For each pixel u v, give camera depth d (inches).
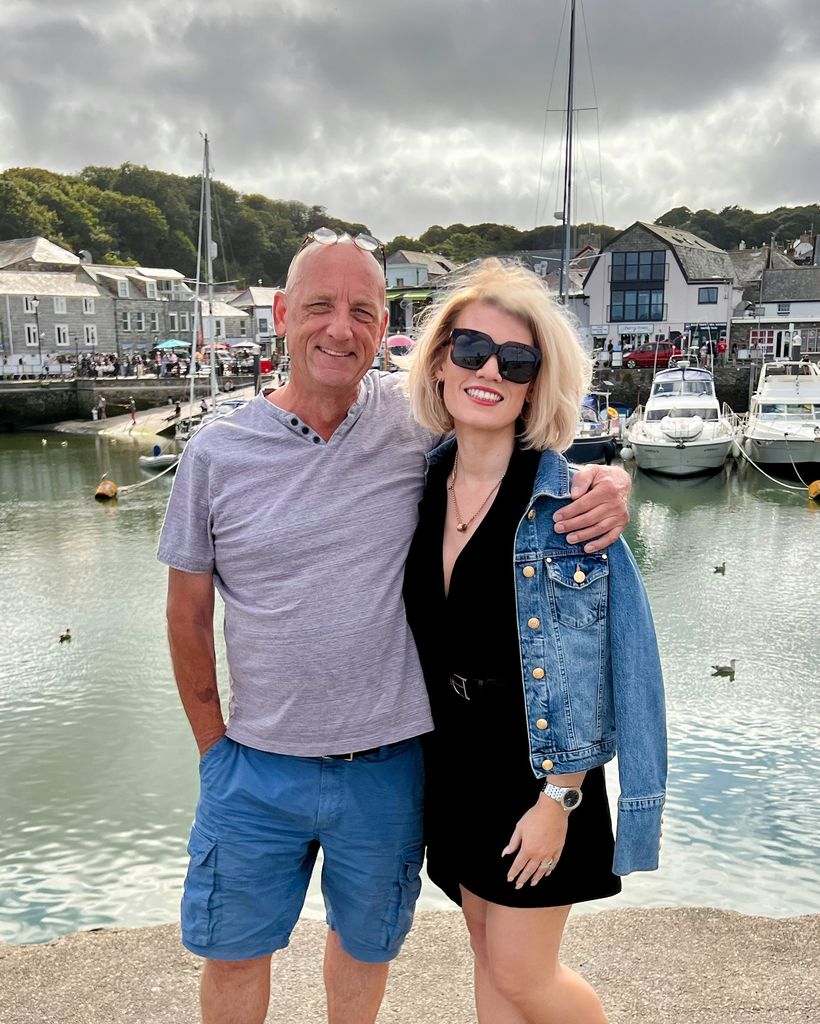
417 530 77.3
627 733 69.7
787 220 4077.3
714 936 109.3
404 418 80.8
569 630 69.0
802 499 881.5
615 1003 97.0
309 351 75.3
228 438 77.6
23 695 401.1
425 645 75.2
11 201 3277.6
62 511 882.8
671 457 985.5
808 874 240.1
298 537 75.5
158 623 507.8
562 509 68.7
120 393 1726.1
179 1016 96.2
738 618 500.1
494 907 72.9
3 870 256.2
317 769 77.7
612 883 73.3
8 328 2182.6
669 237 1915.6
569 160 1155.3
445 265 3068.4
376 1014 87.7
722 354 1673.2
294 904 81.9
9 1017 96.2
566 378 72.7
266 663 76.9
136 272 2539.4
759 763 312.5
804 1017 93.7
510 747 71.2
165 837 274.8
